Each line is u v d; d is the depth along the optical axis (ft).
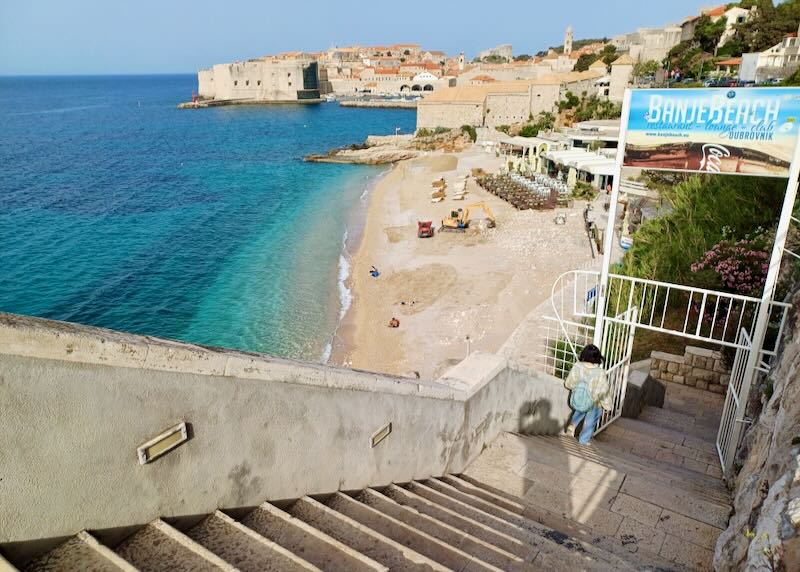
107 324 83.87
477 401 18.15
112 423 7.68
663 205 62.54
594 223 107.34
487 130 247.50
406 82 532.73
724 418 21.99
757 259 34.65
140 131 335.88
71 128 354.13
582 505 16.34
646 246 46.73
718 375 32.35
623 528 15.39
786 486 9.29
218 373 9.18
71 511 7.34
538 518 15.66
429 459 16.31
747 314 34.45
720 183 40.60
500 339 72.69
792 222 34.09
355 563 9.16
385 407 13.84
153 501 8.48
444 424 16.61
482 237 112.88
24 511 6.82
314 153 254.68
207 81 531.50
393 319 80.48
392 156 234.79
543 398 23.25
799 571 7.72
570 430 25.31
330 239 125.08
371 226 133.28
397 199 159.02
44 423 6.89
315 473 11.92
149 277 103.40
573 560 12.29
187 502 9.07
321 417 11.76
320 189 181.06
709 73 197.67
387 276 99.25
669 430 25.09
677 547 14.56
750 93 17.39
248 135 315.17
